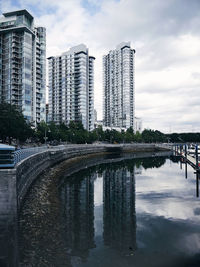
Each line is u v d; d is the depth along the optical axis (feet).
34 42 360.89
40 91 367.86
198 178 120.37
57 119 520.83
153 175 131.85
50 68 542.16
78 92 496.64
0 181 51.11
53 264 36.73
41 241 44.78
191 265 36.94
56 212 62.75
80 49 508.12
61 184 105.09
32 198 73.26
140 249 42.37
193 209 66.80
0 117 166.81
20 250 41.01
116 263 37.45
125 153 339.36
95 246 43.19
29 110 338.95
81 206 69.77
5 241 44.42
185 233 49.62
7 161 54.60
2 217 50.65
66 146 222.07
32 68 357.61
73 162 189.88
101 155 282.15
